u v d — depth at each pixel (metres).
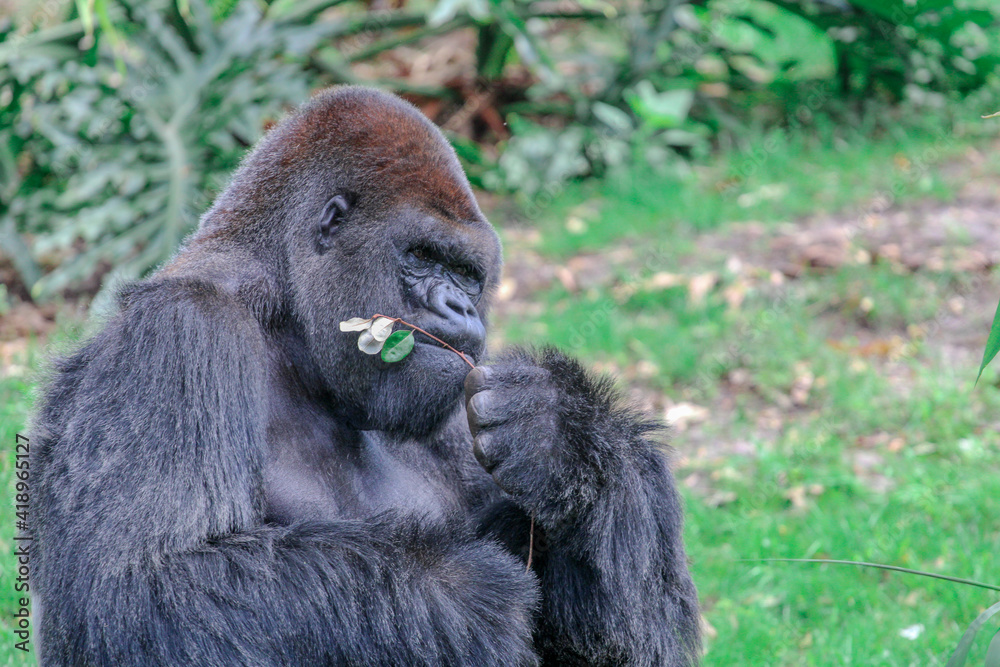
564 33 27.88
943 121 23.52
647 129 23.31
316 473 6.16
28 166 20.98
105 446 5.35
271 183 6.32
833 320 16.52
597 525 6.05
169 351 5.48
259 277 6.18
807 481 12.51
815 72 26.69
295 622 5.25
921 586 10.34
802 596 10.39
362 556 5.43
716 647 9.31
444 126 24.03
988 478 12.09
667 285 17.52
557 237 19.94
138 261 16.47
